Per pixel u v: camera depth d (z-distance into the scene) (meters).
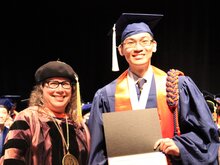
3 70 7.72
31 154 2.62
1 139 5.07
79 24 7.50
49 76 2.77
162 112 2.90
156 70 3.08
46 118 2.77
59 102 2.79
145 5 6.94
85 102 7.48
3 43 7.68
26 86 7.71
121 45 3.12
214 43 6.72
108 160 2.64
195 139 2.76
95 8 7.36
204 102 2.94
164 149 2.66
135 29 3.01
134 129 2.70
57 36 7.61
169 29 6.85
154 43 3.10
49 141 2.68
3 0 7.54
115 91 3.05
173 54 6.83
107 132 2.70
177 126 2.86
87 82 7.54
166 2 6.84
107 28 7.34
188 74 6.77
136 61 2.96
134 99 2.97
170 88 2.92
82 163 2.78
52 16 7.58
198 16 6.74
